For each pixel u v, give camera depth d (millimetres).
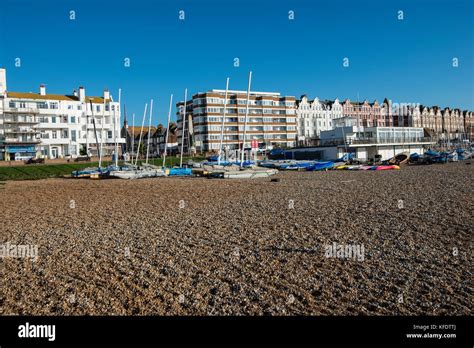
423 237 14750
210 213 21578
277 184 38062
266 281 10664
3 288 10656
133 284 10719
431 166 61625
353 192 29016
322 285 10289
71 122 97250
